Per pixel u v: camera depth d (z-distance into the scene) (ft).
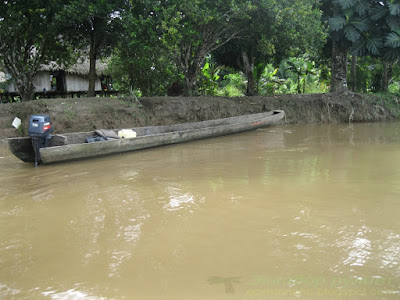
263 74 79.41
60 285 9.66
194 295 9.03
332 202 15.70
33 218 14.65
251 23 43.47
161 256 11.13
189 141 34.01
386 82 63.82
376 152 27.55
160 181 20.06
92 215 14.87
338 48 53.42
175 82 54.75
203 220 13.94
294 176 20.38
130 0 35.99
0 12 39.93
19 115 36.29
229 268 10.32
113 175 21.74
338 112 50.98
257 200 16.17
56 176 21.71
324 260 10.65
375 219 13.70
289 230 12.81
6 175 22.15
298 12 39.81
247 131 41.01
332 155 26.68
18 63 45.85
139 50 40.96
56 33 42.70
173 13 36.47
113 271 10.32
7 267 10.66
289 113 49.65
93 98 39.50
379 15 46.19
